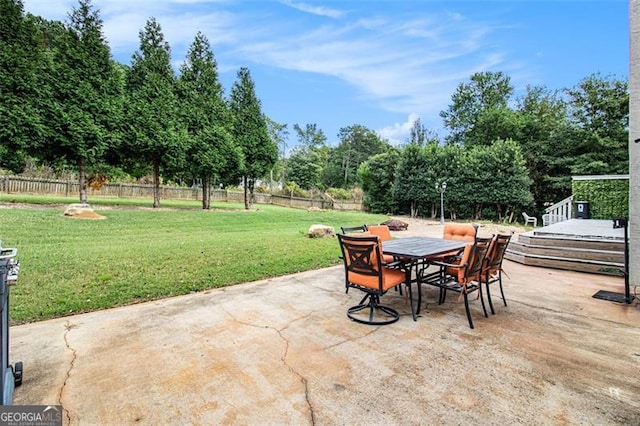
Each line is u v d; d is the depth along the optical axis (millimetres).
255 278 5117
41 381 2230
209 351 2691
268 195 28250
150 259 5598
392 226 13438
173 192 21531
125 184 18953
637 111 4082
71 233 7668
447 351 2699
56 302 3691
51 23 11555
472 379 2268
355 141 48906
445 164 20656
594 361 2525
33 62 9750
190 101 15039
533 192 20953
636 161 4074
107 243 6961
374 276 3281
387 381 2244
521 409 1938
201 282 4711
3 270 1643
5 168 15695
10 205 10156
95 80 11109
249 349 2730
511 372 2361
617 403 1996
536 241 6473
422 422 1824
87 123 10578
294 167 38688
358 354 2643
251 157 17938
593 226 8039
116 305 3795
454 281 3852
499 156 18750
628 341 2893
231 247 6992
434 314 3625
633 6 4098
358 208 28984
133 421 1844
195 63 15766
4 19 9516
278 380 2262
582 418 1858
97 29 11422
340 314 3590
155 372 2365
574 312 3664
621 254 5387
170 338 2939
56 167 11688
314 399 2041
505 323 3336
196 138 14430
